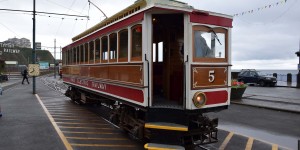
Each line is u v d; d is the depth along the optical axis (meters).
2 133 8.68
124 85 7.86
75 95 15.12
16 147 7.31
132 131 7.99
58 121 10.52
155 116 6.64
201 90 6.66
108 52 9.09
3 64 36.50
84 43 12.09
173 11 6.54
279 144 7.91
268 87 27.19
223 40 7.16
